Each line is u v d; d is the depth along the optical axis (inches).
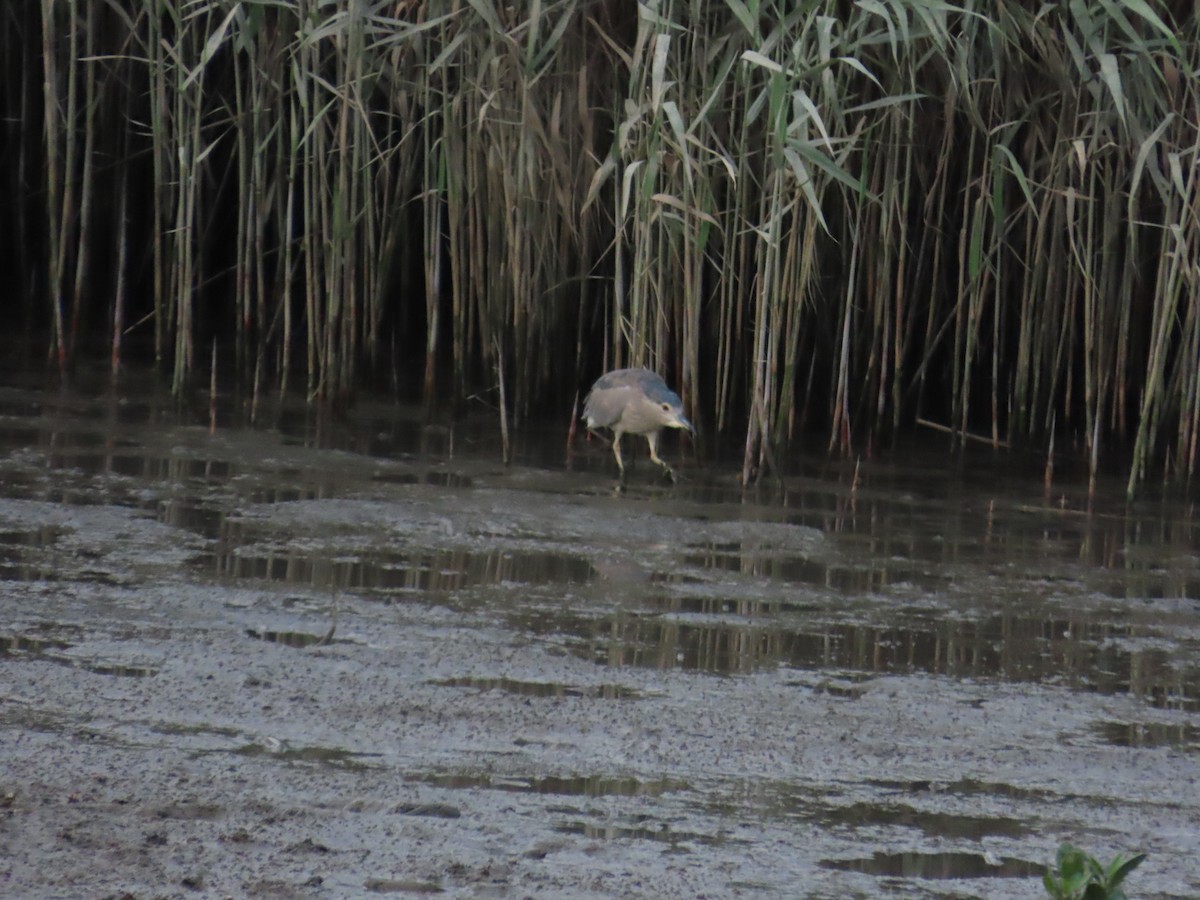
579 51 690.8
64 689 348.2
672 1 616.4
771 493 625.9
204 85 883.4
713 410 760.3
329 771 311.3
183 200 697.0
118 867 261.4
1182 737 363.9
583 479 625.9
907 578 505.4
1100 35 670.5
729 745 340.8
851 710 369.7
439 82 723.4
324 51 729.0
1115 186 717.3
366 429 696.4
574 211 718.5
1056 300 722.2
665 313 689.0
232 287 936.3
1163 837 302.4
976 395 805.2
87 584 432.8
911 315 737.6
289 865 267.1
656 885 267.7
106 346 856.9
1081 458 741.9
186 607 418.0
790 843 289.7
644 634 422.6
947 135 693.3
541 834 287.0
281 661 378.0
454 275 715.4
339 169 682.2
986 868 283.0
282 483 579.5
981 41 682.8
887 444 746.8
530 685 373.1
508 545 510.9
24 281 898.7
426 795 301.6
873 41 602.2
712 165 685.9
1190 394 678.5
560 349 745.0
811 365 735.7
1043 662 421.1
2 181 963.3
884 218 700.0
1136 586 515.5
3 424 649.0
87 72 733.9
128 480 566.6
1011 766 338.0
